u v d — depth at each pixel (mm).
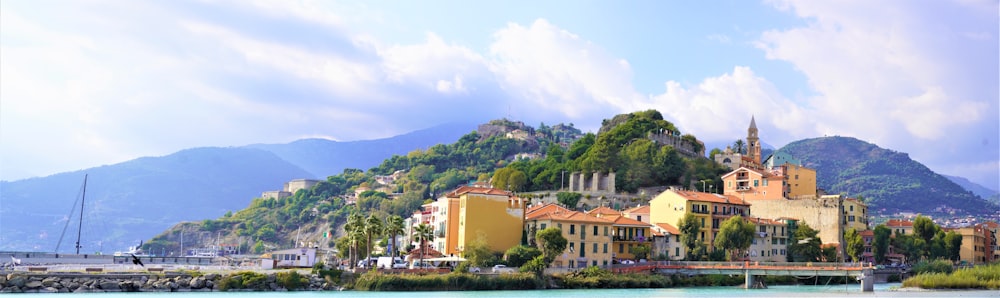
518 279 155375
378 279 147875
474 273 155125
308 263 180250
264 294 138125
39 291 135875
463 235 175250
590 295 140000
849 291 158375
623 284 165125
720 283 176500
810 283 192500
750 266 168500
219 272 150875
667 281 170375
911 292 153875
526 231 179250
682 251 196875
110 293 136375
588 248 176500
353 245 165000
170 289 141500
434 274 153000
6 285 135125
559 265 171250
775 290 160875
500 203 179250
